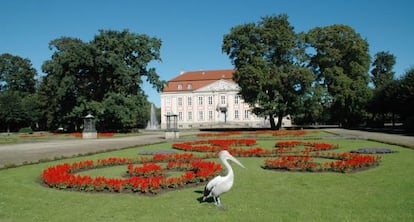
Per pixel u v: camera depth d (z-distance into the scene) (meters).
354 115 67.38
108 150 24.45
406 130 45.47
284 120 98.12
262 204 9.01
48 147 29.00
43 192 10.86
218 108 102.75
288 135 38.34
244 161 17.52
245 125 97.69
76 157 20.88
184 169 14.99
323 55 62.12
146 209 8.74
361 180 11.69
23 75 92.00
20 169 15.96
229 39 58.06
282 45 55.53
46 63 61.81
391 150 19.61
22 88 93.38
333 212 8.18
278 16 57.50
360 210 8.29
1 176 13.99
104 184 10.83
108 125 60.56
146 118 105.94
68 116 58.50
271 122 58.38
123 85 59.94
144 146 28.55
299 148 23.11
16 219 8.19
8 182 12.66
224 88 102.88
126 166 16.77
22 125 84.69
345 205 8.74
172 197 9.88
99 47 59.09
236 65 58.00
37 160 19.34
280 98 55.34
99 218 8.11
